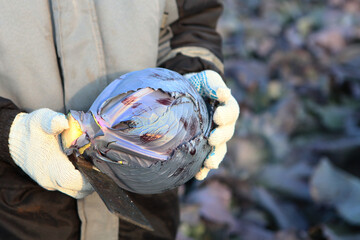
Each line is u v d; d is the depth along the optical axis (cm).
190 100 79
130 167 76
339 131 222
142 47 92
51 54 88
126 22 90
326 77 256
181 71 98
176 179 80
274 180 191
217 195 183
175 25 107
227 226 173
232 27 307
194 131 78
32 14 86
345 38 290
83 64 89
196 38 105
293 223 177
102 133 75
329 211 178
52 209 91
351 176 198
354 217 169
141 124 75
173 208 109
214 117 80
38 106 89
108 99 77
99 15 89
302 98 245
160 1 95
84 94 90
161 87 77
